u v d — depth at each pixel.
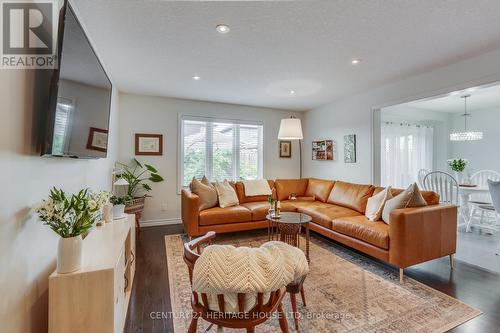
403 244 2.33
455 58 2.74
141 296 2.12
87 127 1.76
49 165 1.43
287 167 5.48
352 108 4.27
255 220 3.71
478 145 5.64
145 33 2.22
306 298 2.06
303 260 1.17
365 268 2.64
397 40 2.35
